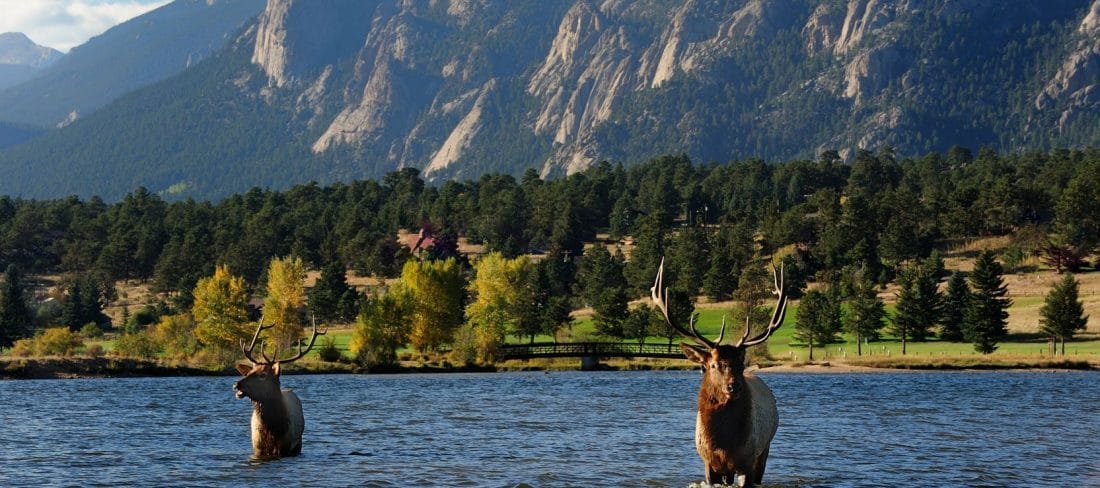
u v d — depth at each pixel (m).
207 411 53.34
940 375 98.31
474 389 75.75
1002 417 48.62
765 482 28.30
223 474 29.61
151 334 126.56
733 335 135.50
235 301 121.69
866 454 34.19
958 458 33.09
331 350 118.44
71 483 28.58
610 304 145.62
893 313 165.38
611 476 29.61
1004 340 142.62
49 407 56.44
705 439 23.69
